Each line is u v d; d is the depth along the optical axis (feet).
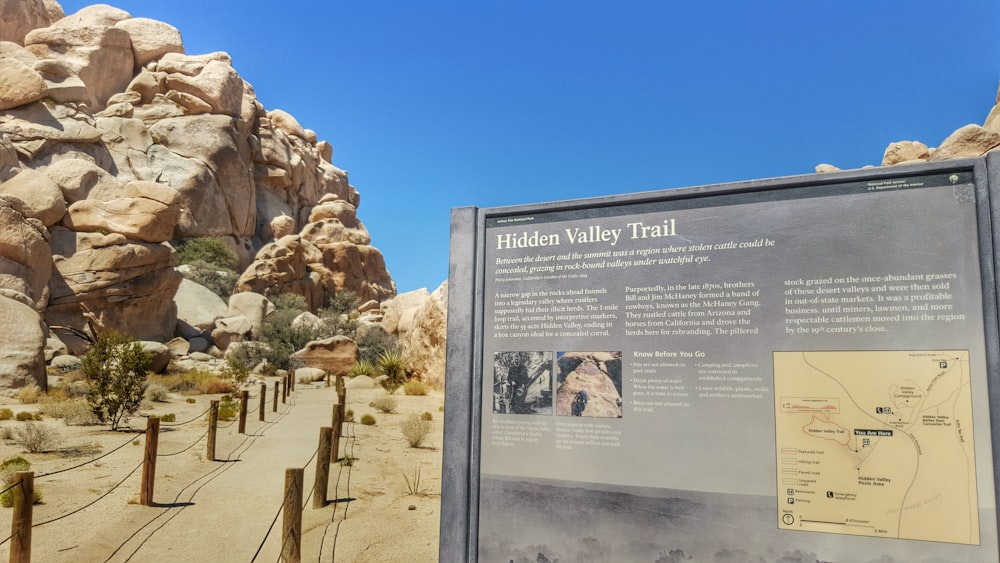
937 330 10.71
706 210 12.38
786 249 11.74
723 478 11.49
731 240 12.11
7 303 73.61
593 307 12.91
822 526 10.84
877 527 10.58
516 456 12.95
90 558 21.03
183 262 174.19
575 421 12.62
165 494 29.53
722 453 11.57
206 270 172.14
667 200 12.70
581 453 12.48
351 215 265.75
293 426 52.29
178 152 190.90
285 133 270.05
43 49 194.18
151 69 210.59
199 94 204.03
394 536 23.50
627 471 12.11
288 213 245.45
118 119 183.52
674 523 11.68
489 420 13.29
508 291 13.66
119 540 22.95
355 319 191.83
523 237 13.75
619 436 12.27
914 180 11.18
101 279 108.37
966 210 10.84
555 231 13.50
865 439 10.82
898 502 10.54
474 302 13.79
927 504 10.41
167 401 69.10
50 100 159.53
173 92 200.13
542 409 12.91
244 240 210.38
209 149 196.13
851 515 10.73
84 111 166.50
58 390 72.28
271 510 27.20
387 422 54.08
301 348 137.59
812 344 11.32
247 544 22.91
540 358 13.11
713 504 11.49
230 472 34.45
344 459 36.47
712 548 11.39
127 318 112.98
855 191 11.47
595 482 12.28
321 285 211.82
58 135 151.23
